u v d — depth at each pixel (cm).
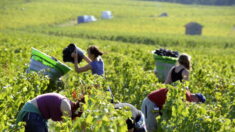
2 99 1499
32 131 1085
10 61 2975
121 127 935
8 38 6041
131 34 13675
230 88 2066
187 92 1470
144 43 12600
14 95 1548
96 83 1491
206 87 2239
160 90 1416
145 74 2328
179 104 1335
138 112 1130
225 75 2978
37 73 1728
